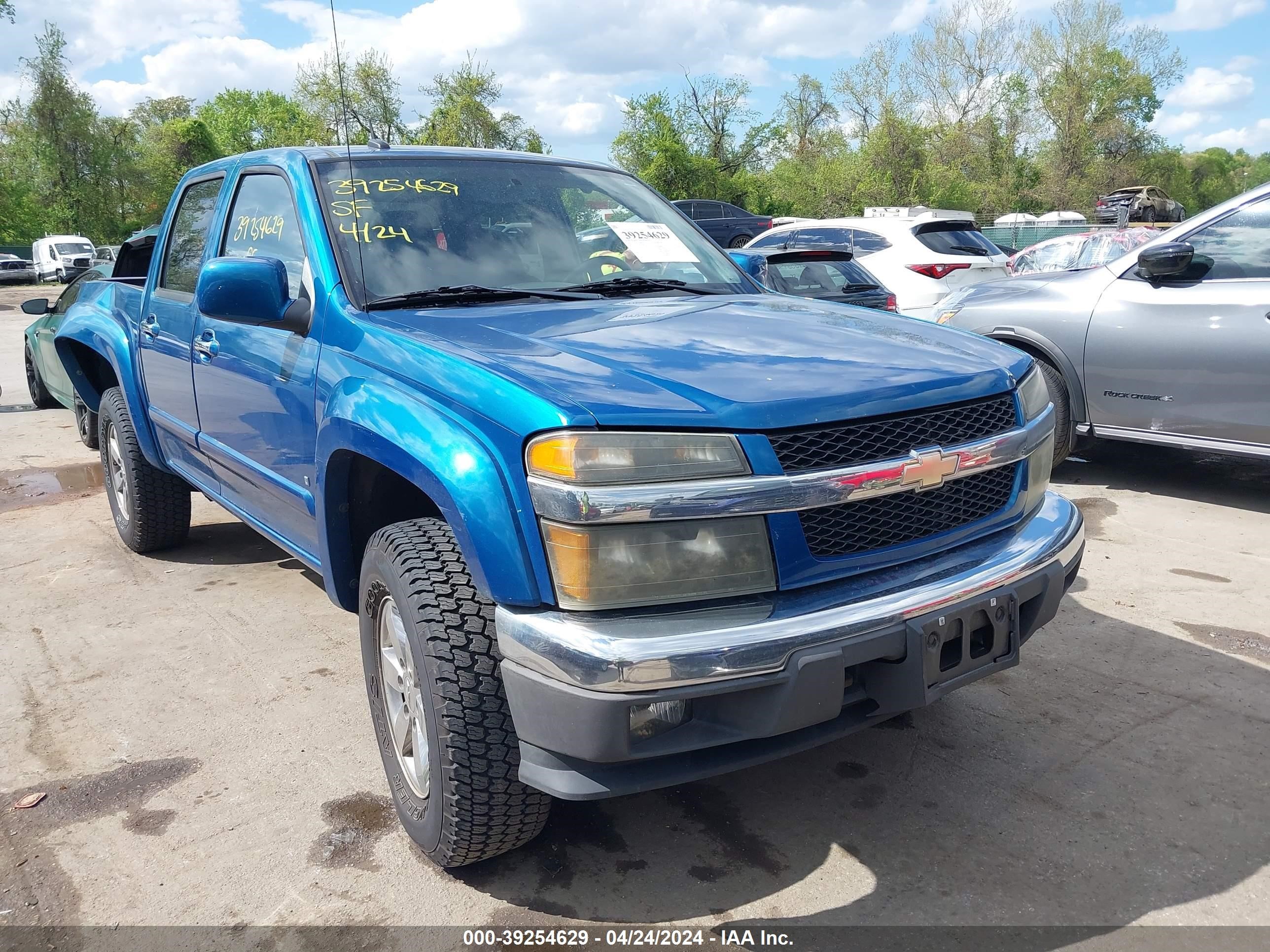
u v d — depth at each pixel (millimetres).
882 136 43156
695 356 2332
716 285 3420
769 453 2043
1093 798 2691
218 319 3066
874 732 3078
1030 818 2609
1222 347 4980
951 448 2277
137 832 2613
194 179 4141
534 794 2219
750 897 2322
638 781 2008
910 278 9914
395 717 2539
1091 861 2424
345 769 2916
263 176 3471
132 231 56344
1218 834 2521
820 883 2369
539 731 2002
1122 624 3834
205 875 2438
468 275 3016
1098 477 6035
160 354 4031
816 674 1985
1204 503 5441
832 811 2666
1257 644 3629
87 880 2424
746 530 2037
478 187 3318
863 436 2168
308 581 4520
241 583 4496
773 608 2035
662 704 2014
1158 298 5242
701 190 48781
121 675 3559
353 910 2301
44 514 5770
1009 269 10531
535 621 1974
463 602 2182
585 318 2695
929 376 2332
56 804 2748
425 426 2191
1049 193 45500
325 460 2600
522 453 2004
